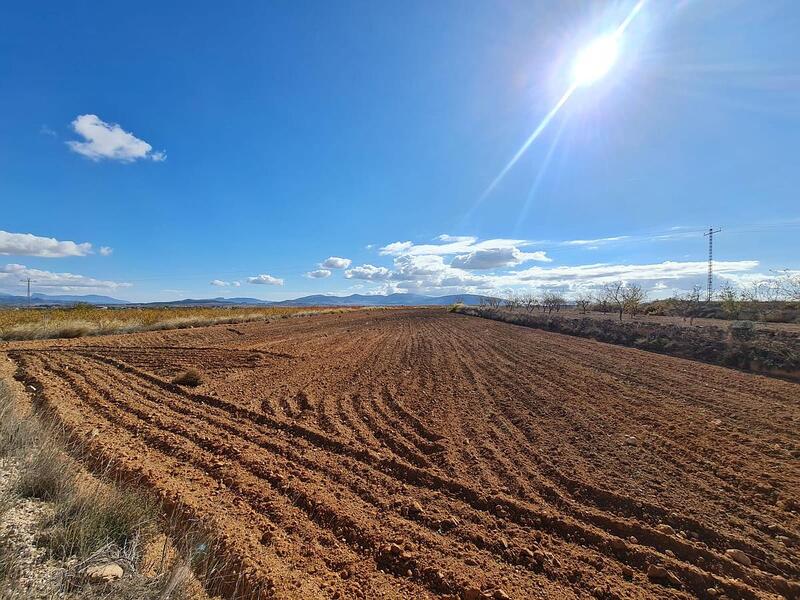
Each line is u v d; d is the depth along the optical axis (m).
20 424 5.03
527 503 4.37
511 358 14.18
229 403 8.11
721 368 11.41
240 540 3.50
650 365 12.05
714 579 3.18
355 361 13.95
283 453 5.73
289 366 12.73
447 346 17.95
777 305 23.41
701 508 4.19
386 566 3.36
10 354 12.93
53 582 2.63
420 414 7.68
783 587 3.10
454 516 4.12
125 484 4.36
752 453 5.49
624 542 3.64
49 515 3.40
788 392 8.52
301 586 2.99
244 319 31.78
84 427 6.31
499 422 7.17
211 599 2.82
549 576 3.26
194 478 4.82
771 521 3.93
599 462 5.37
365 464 5.43
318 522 3.99
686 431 6.38
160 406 7.92
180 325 23.84
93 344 15.95
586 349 15.99
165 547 3.12
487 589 3.07
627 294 28.38
